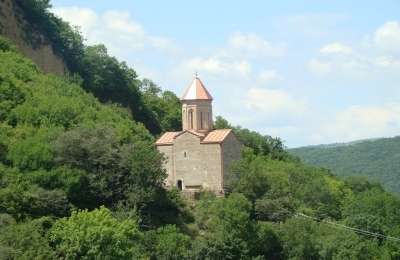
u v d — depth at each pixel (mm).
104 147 118688
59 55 184000
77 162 116562
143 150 117438
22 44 175875
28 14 182000
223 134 133500
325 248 116938
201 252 108000
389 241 127375
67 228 92125
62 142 117812
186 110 136000
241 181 129250
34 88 149875
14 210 98812
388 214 140625
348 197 159500
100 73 183125
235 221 114375
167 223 115375
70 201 111062
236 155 135250
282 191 131500
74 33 190750
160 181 118625
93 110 152625
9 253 81688
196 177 132125
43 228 97062
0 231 88500
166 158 122875
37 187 107750
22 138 124062
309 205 137375
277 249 118500
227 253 108812
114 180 115750
